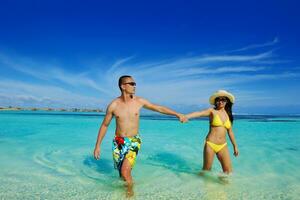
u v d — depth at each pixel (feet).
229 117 21.07
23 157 26.27
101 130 18.80
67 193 16.38
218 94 20.15
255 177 19.98
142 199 15.46
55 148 31.45
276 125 69.67
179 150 30.76
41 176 19.97
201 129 56.70
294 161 25.40
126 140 17.89
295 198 15.75
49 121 79.97
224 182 18.74
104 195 16.07
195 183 18.48
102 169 22.24
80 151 29.76
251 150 31.07
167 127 61.57
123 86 18.40
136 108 18.62
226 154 20.17
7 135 43.11
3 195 15.92
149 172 21.36
